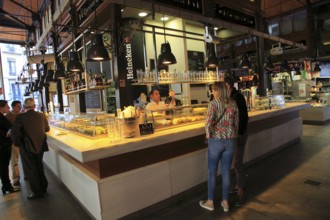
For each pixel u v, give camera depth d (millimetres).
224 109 2549
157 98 4309
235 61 9117
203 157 3299
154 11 3410
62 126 4074
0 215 2963
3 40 9812
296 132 5469
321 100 8453
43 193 3508
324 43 9391
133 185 2572
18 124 3273
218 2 4559
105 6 3654
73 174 3064
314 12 9344
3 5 7129
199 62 6539
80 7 4438
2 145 3570
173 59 3453
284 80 10016
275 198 2900
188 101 5418
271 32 10375
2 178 3617
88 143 2566
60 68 4414
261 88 5957
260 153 4352
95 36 2947
